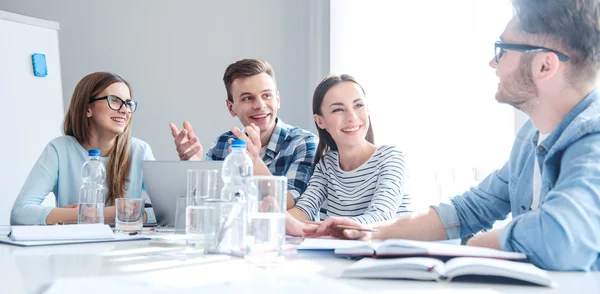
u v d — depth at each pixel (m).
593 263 1.00
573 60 1.14
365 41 3.24
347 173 2.13
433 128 3.03
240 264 1.02
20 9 3.76
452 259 0.93
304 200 2.15
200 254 1.17
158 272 0.92
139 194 2.43
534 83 1.18
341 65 3.31
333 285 0.81
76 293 0.73
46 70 3.51
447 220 1.57
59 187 2.37
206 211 1.20
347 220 1.41
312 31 3.46
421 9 3.08
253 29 3.58
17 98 3.37
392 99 3.14
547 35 1.15
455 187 2.95
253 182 1.06
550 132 1.23
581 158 1.06
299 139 2.45
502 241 1.05
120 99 2.37
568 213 0.98
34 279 0.86
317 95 2.19
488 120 2.90
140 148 2.48
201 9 3.66
